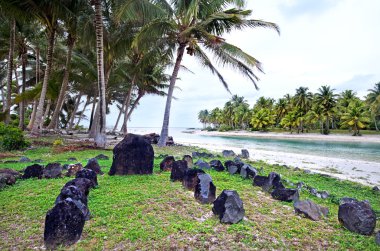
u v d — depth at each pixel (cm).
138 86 2847
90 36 1416
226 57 1309
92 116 2752
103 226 334
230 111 8062
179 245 291
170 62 1894
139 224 339
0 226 333
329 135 4994
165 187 511
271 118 6438
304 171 909
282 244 308
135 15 1125
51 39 1410
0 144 1029
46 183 527
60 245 288
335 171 1050
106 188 497
